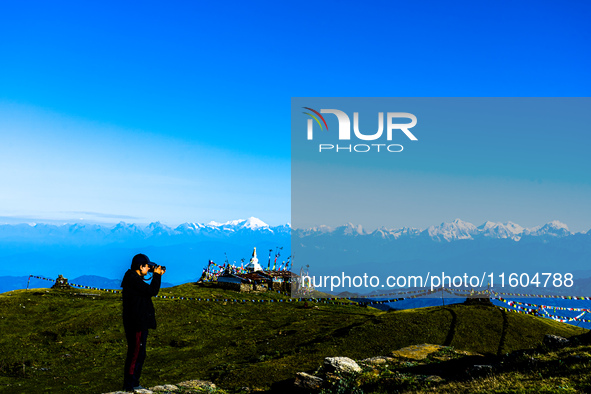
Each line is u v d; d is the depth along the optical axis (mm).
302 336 45656
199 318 57344
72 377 36250
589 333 21438
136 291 13344
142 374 36125
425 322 45812
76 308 58812
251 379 26516
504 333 43406
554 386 14039
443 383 17562
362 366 21562
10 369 38281
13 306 57250
